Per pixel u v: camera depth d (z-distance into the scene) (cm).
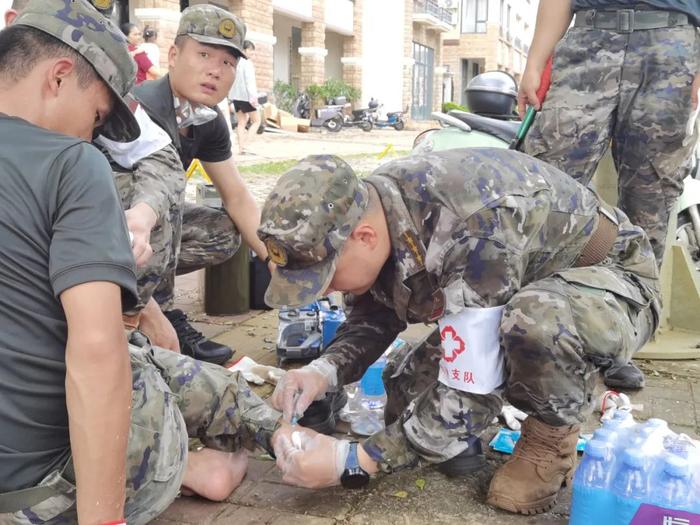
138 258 267
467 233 208
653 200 335
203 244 395
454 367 216
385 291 227
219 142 378
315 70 2556
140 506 198
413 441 219
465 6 4288
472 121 455
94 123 182
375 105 2680
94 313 156
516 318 213
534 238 219
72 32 166
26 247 162
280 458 227
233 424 239
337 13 2658
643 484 194
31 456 171
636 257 251
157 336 313
